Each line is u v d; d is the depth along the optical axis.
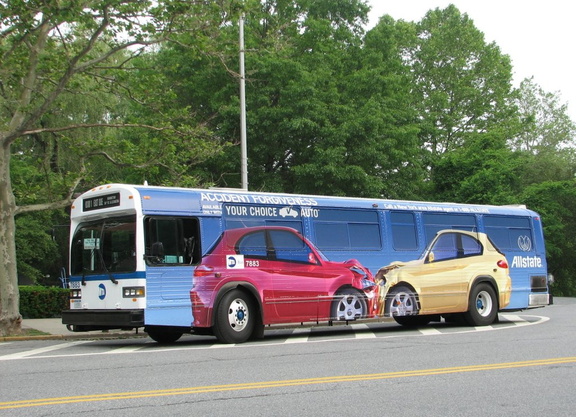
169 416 6.57
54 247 34.50
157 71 21.20
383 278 16.23
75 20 16.36
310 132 28.33
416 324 18.75
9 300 16.77
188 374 9.14
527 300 19.03
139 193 13.16
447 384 8.30
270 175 29.83
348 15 33.69
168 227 13.30
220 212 13.98
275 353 11.47
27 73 17.45
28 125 16.73
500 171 39.75
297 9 33.16
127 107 30.41
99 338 17.09
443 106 48.09
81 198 14.28
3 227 16.77
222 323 13.53
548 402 7.29
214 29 17.95
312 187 29.02
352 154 29.23
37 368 9.90
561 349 11.67
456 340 13.44
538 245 19.66
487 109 50.38
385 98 31.72
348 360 10.47
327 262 15.33
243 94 23.38
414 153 33.06
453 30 50.44
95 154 18.48
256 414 6.66
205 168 29.47
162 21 17.00
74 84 17.88
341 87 31.34
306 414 6.66
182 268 13.26
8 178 16.91
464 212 18.12
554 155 49.38
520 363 9.98
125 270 13.07
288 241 14.83
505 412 6.80
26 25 15.96
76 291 14.04
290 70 28.64
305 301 14.82
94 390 7.95
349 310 15.54
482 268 18.05
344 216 15.91
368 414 6.67
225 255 13.84
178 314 13.10
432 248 17.25
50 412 6.74
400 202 17.05
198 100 30.38
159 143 18.89
